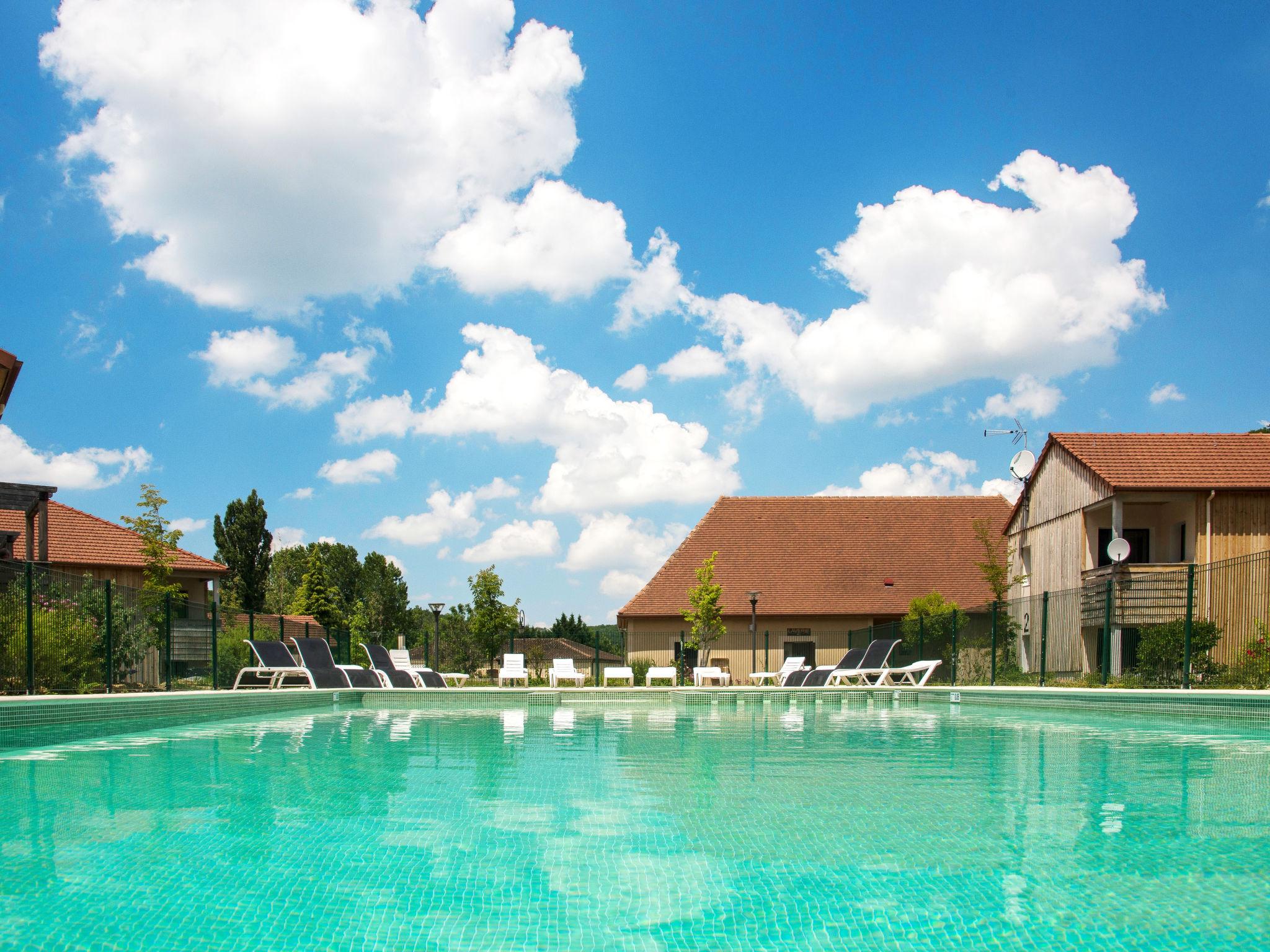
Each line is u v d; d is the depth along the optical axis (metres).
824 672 19.08
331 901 3.65
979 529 28.88
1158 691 12.63
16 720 8.67
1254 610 18.03
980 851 4.46
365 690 15.95
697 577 29.62
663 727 11.40
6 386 18.02
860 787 6.37
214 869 4.08
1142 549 23.84
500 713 14.08
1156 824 5.05
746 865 4.18
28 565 11.25
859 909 3.57
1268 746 9.14
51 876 3.96
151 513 19.83
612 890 3.81
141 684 15.06
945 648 21.81
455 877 3.98
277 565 68.31
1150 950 3.15
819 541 33.66
